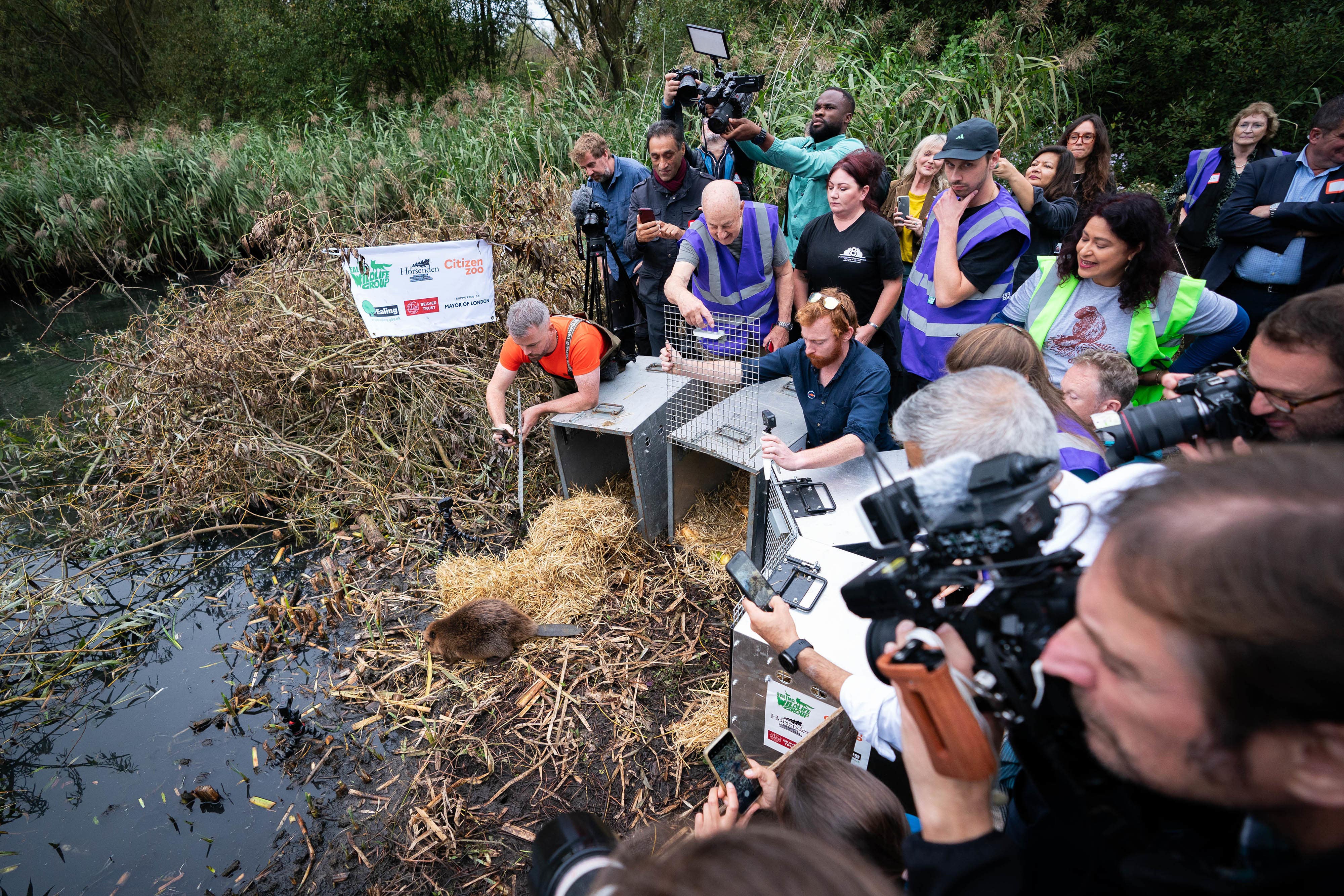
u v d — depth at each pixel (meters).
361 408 5.35
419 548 4.59
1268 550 0.57
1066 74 8.45
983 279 3.58
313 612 3.99
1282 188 4.34
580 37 14.08
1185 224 5.70
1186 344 3.94
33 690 3.75
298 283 6.13
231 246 10.56
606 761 3.21
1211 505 0.63
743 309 4.51
